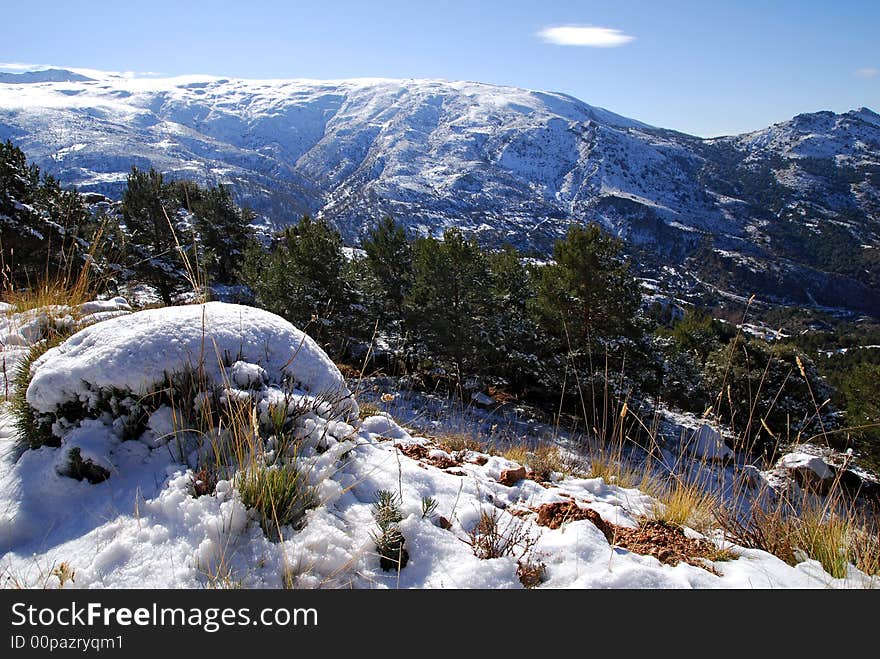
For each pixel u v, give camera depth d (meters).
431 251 19.73
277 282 19.09
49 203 12.94
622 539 2.46
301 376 2.96
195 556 1.81
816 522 2.64
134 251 16.05
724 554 2.41
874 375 16.52
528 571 1.99
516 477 3.00
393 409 4.49
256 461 2.19
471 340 18.64
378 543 1.99
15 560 1.85
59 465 2.22
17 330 3.75
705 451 3.61
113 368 2.42
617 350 17.69
